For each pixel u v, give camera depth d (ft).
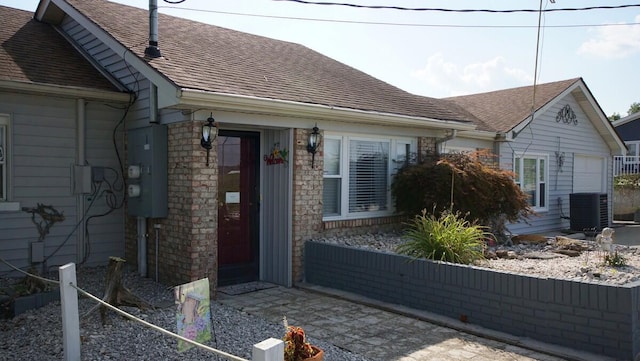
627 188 69.36
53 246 26.58
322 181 28.58
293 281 27.12
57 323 18.43
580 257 26.78
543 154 50.08
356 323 20.53
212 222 24.13
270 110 24.79
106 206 28.40
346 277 25.30
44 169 26.27
